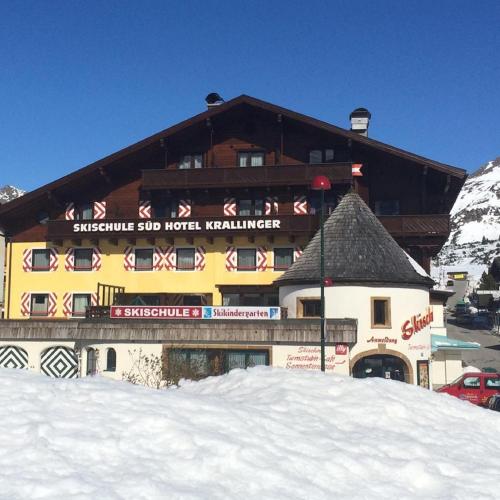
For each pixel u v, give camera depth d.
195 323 26.30
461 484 7.53
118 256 36.94
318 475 7.27
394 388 11.16
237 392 10.84
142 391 9.12
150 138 35.91
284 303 28.66
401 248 31.38
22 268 37.97
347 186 35.06
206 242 36.16
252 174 35.19
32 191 36.84
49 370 28.33
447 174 33.59
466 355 45.59
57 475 6.27
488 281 98.69
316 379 11.19
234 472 6.91
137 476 6.44
